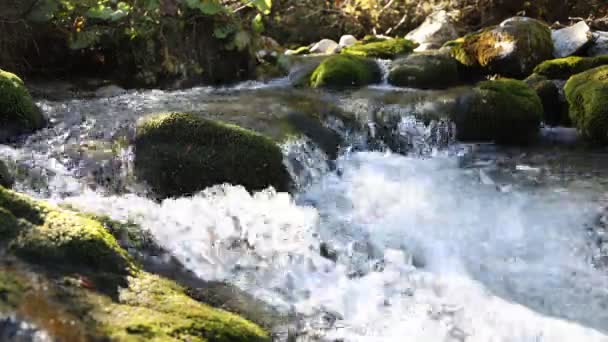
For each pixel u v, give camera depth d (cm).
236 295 220
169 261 233
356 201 324
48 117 380
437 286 246
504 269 262
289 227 277
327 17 830
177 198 292
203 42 526
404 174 366
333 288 238
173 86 517
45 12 477
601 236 286
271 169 302
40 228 197
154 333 165
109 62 536
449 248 278
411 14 809
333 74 501
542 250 277
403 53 580
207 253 244
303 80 522
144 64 517
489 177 361
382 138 415
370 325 214
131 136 341
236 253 250
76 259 192
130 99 445
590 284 251
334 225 292
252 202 290
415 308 228
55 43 512
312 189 336
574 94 431
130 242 238
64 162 312
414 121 423
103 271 193
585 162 384
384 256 268
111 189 305
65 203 268
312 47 689
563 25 719
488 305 234
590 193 332
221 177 295
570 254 273
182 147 299
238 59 538
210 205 282
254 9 629
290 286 235
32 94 459
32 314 164
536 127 430
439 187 346
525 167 378
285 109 407
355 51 583
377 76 523
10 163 296
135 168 305
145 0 501
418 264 265
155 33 514
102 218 248
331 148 384
